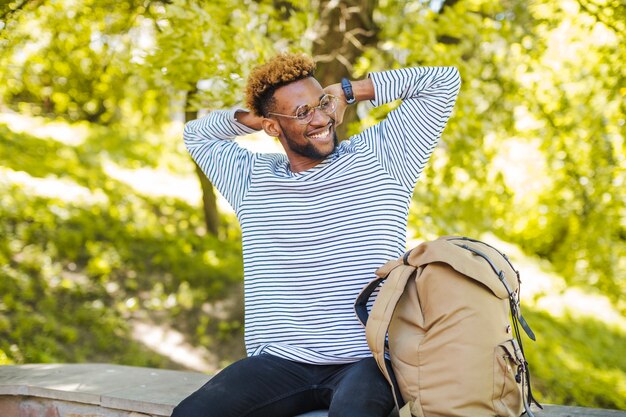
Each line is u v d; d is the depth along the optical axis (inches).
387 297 82.9
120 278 282.7
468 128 201.8
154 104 408.5
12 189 296.5
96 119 425.1
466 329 80.4
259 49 159.9
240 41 156.8
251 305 94.7
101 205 316.8
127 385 113.4
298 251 91.7
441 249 83.0
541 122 263.3
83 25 237.1
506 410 80.9
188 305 282.4
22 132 366.0
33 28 236.1
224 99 157.5
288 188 93.0
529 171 328.5
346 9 210.7
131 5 210.8
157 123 439.2
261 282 93.6
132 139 413.7
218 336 273.0
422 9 207.9
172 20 159.8
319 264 90.7
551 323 335.0
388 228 90.6
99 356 244.8
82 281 272.8
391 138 94.1
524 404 84.4
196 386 112.7
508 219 375.2
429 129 94.6
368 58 211.6
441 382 80.4
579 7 214.8
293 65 91.9
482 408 80.3
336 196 91.1
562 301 360.5
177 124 459.5
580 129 257.9
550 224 373.1
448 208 233.0
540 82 246.2
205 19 155.1
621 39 208.1
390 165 93.3
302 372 90.4
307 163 94.0
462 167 214.1
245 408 87.3
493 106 232.7
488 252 86.4
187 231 325.1
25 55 287.0
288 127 91.4
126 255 292.7
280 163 98.0
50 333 242.4
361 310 87.3
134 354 250.4
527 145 301.0
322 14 217.8
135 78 307.0
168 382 115.7
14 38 203.8
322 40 216.4
